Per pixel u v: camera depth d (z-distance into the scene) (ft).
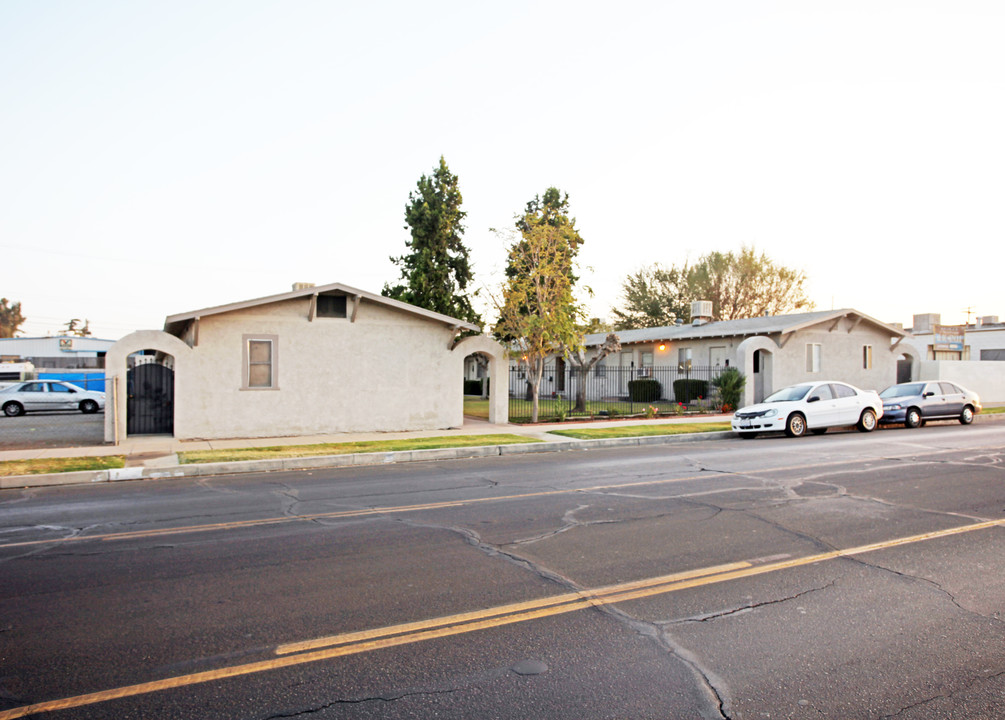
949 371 99.40
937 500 29.04
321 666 13.15
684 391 96.27
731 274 168.14
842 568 19.33
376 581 18.30
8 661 13.41
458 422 63.10
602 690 12.17
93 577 18.78
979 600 16.76
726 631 14.85
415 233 98.27
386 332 60.23
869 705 11.64
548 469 40.11
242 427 55.11
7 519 26.78
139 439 53.72
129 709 11.50
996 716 11.28
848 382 95.55
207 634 14.70
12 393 89.61
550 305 67.62
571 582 18.17
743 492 31.17
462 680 12.55
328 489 33.53
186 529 24.59
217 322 54.39
